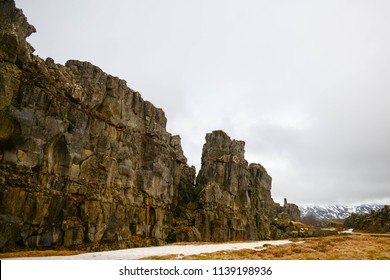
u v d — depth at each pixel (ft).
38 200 168.76
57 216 180.75
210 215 308.81
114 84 236.43
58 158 185.06
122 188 233.35
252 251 172.04
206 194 314.14
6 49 159.43
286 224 394.93
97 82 222.28
